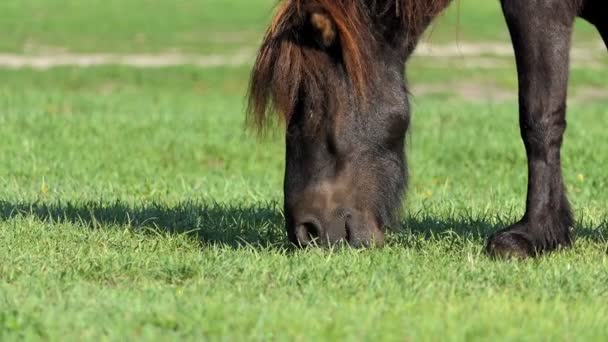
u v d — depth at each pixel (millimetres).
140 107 33250
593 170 20234
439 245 11891
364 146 10633
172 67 46844
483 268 10359
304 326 8242
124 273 10570
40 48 52844
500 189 18109
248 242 12242
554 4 10867
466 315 8570
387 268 10281
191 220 13578
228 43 55938
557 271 10195
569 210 11453
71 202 15227
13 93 36688
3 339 8094
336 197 10555
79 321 8422
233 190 17547
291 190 10680
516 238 11055
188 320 8398
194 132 26281
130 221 13336
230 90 42406
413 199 16812
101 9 69812
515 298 9203
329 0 10422
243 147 24219
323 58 10453
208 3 74625
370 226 10633
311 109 10484
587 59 49719
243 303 8961
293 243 10742
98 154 22328
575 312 8773
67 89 40875
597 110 31625
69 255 11234
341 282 9797
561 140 11219
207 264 10672
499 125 27281
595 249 11812
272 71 10445
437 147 23844
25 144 22812
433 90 42281
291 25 10469
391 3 10695
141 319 8477
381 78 10719
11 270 10469
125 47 54031
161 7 71688
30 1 73375
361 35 10461
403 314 8641
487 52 52188
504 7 11078
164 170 20938
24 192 16516
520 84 11117
